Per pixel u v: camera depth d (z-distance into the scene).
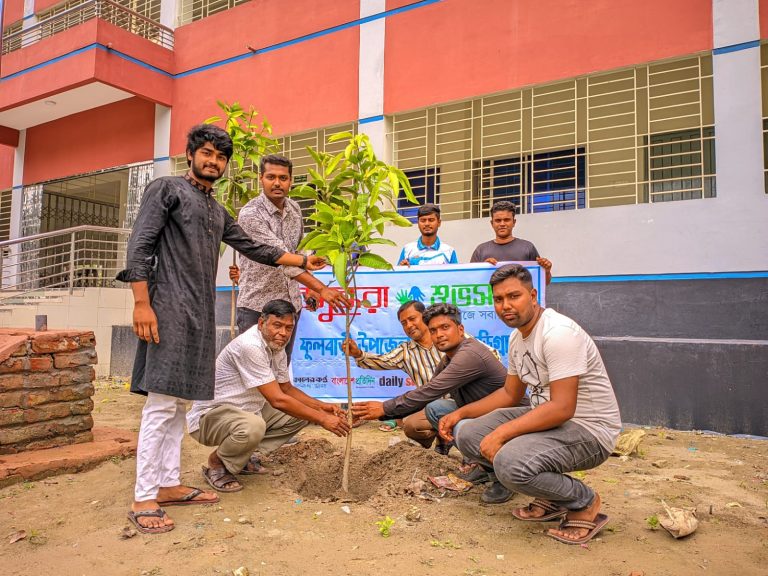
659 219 5.77
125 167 10.14
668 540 2.67
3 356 3.60
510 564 2.41
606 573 2.32
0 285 9.51
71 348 3.96
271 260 3.33
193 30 9.51
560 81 6.61
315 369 5.36
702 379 5.34
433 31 7.35
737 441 4.87
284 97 8.50
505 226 5.30
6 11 12.45
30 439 3.77
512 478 2.56
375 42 7.74
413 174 8.20
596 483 3.59
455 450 4.24
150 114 9.94
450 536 2.70
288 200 4.17
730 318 5.42
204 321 2.90
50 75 9.55
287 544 2.59
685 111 6.97
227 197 6.07
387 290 5.30
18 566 2.37
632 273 5.87
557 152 7.82
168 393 2.75
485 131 7.95
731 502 3.21
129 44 9.16
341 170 3.41
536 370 2.82
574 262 6.17
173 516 2.90
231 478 3.37
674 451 4.49
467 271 5.17
